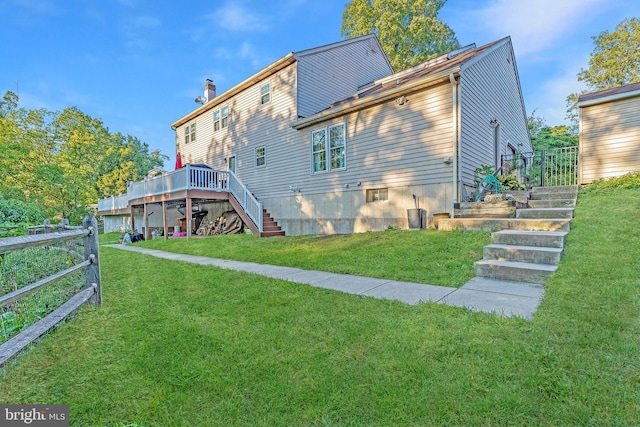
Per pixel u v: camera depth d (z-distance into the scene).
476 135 8.81
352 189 10.13
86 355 2.49
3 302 2.21
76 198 20.48
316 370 2.17
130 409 1.85
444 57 11.56
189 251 8.90
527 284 4.03
